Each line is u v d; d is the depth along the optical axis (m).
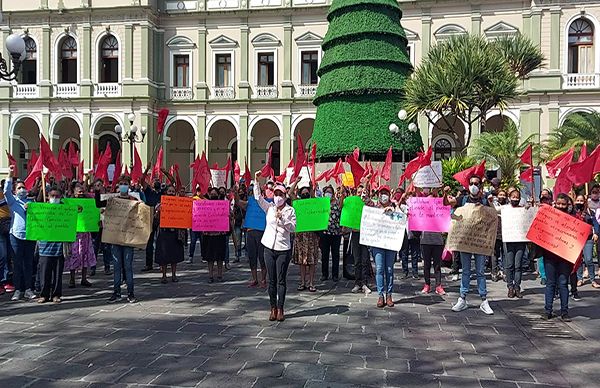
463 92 18.02
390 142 17.34
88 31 34.69
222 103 35.09
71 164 14.93
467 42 19.75
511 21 31.61
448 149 32.78
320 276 12.05
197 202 10.89
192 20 35.47
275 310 7.66
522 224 9.42
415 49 32.78
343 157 17.55
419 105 18.16
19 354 6.05
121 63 34.56
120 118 34.50
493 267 11.47
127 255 8.93
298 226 8.87
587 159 10.14
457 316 8.09
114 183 13.37
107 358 5.91
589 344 6.70
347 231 11.12
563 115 30.34
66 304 8.74
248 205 10.49
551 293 7.96
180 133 37.34
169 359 5.88
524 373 5.59
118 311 8.23
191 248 14.25
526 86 30.88
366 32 17.69
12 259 9.39
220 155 37.09
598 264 12.09
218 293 9.77
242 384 5.14
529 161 11.86
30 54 35.50
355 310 8.41
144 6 33.84
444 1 32.09
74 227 8.71
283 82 34.53
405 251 12.00
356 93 17.50
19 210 9.02
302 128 35.72
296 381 5.23
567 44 30.70
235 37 35.25
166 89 35.66
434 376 5.42
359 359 5.92
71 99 34.59
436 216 9.55
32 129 37.00
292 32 34.66
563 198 8.38
